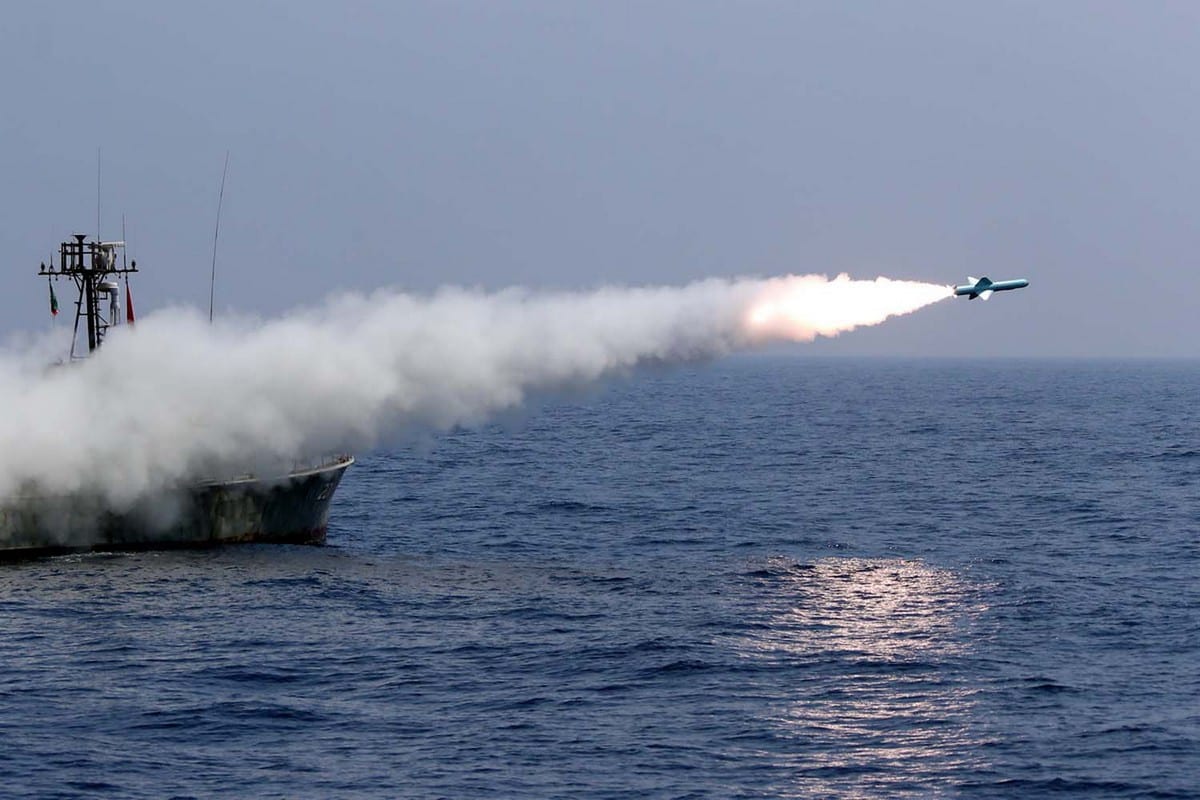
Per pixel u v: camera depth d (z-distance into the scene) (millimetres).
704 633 53250
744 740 41094
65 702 44094
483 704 44312
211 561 67000
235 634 52688
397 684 46344
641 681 46844
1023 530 83562
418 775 38250
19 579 61906
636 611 57375
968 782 38062
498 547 76375
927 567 69250
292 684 46312
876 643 52062
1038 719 42969
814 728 42125
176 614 55844
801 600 60188
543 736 41344
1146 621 55906
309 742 40750
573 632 53375
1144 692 45750
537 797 36844
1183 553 74250
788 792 37344
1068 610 58031
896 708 44031
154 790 37156
